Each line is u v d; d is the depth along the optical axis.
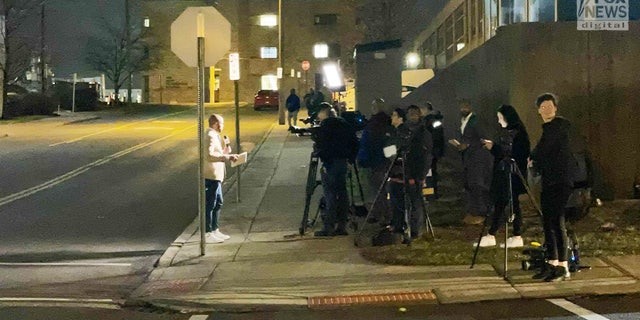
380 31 43.53
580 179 9.62
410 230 10.55
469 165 11.41
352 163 11.69
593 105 12.62
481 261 9.21
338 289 8.46
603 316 7.05
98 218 14.14
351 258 9.92
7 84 41.38
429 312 7.51
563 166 8.00
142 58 61.16
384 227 11.18
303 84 63.19
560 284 8.04
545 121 8.23
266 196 16.03
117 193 16.81
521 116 12.59
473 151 11.34
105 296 8.94
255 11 64.31
